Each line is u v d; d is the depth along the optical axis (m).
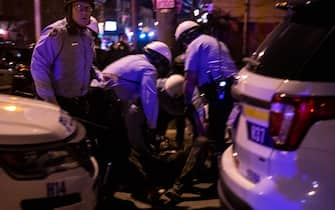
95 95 4.94
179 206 4.99
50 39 4.50
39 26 16.75
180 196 4.99
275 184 2.88
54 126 3.17
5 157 2.83
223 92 5.43
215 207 4.96
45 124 3.15
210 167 5.66
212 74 5.41
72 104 4.75
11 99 3.65
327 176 2.75
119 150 5.02
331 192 2.75
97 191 3.52
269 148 2.95
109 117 4.95
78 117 4.78
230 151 3.68
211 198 5.21
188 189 5.28
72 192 3.07
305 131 2.78
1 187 2.79
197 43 5.44
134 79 5.04
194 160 5.01
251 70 3.36
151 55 5.36
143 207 4.93
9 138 2.90
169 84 5.64
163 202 5.02
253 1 11.51
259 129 3.08
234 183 3.21
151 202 5.00
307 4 3.09
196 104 5.61
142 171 5.02
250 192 3.01
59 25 4.60
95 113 4.89
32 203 2.88
